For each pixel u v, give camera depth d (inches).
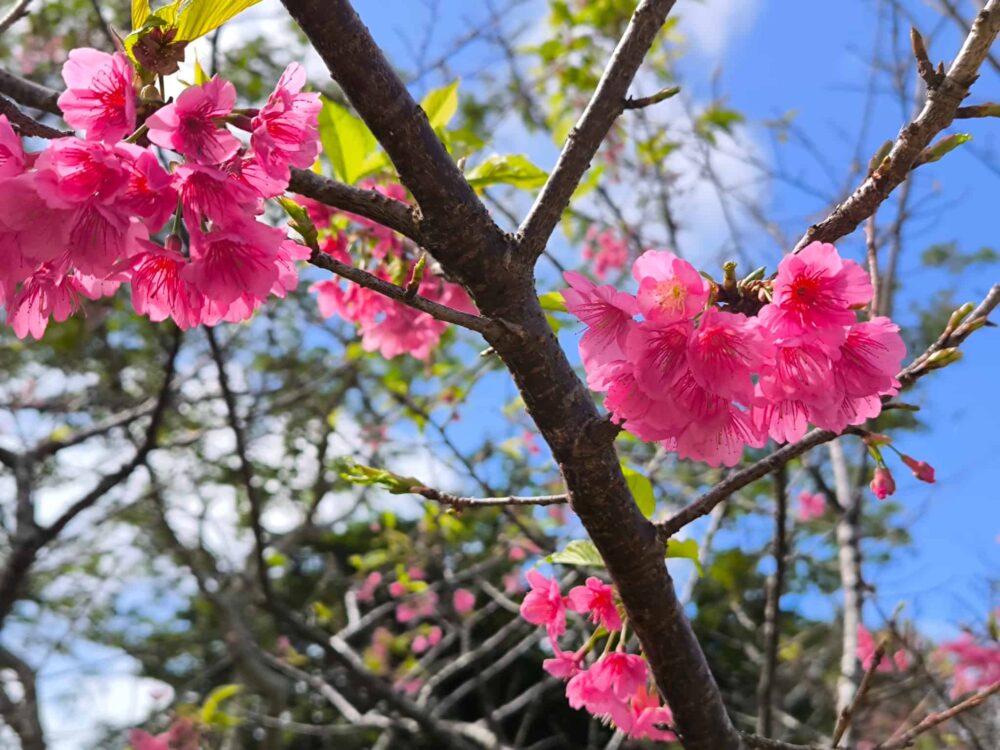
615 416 69.5
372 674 258.8
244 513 335.3
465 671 433.7
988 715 211.6
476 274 72.6
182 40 67.2
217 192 62.7
